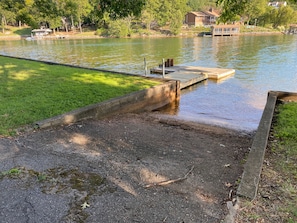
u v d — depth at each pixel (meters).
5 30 51.94
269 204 2.32
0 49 29.75
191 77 12.05
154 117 6.29
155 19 57.75
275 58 21.47
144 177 2.93
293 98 6.57
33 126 4.35
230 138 4.70
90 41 42.25
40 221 2.17
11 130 4.14
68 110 5.10
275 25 65.06
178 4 58.50
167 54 25.09
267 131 3.96
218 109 8.37
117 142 4.06
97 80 7.88
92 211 2.30
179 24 56.94
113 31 51.31
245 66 17.70
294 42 37.19
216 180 2.89
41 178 2.81
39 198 2.47
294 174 2.86
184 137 4.55
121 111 6.20
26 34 52.25
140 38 49.59
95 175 2.93
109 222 2.17
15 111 4.92
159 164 3.29
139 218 2.22
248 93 10.66
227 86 11.78
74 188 2.66
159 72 14.12
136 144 4.02
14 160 3.21
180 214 2.27
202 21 71.44
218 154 3.74
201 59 21.53
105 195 2.55
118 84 7.56
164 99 8.01
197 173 3.06
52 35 51.09
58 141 3.94
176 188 2.70
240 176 2.98
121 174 2.98
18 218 2.20
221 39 45.81
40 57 23.22
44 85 7.00
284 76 14.17
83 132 4.43
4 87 6.70
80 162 3.24
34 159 3.27
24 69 9.51
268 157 3.31
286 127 4.40
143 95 6.91
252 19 64.06
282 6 62.56
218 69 14.71
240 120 7.08
